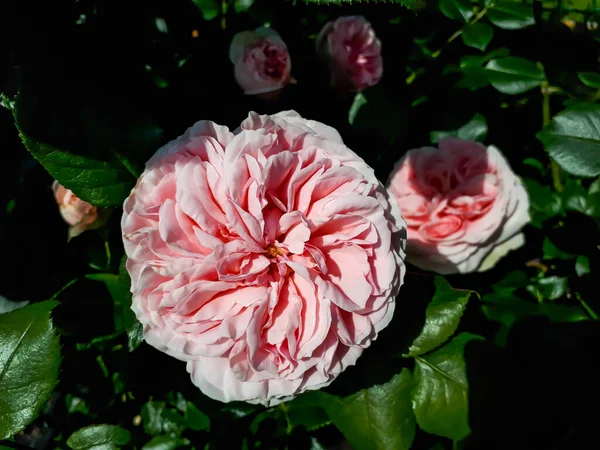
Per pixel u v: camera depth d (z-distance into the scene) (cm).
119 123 20
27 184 27
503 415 21
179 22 27
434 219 25
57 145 19
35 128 19
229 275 17
